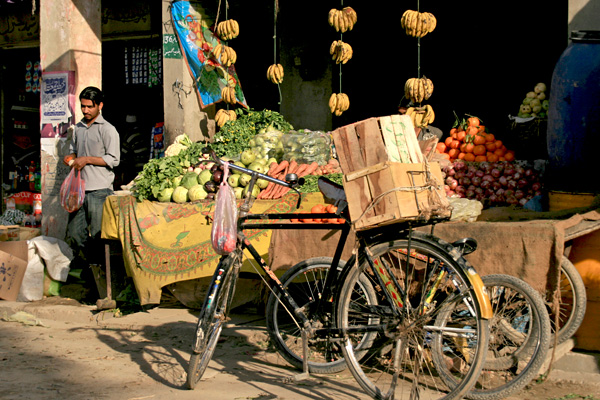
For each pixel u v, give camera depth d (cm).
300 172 564
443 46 904
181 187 564
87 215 601
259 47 910
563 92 440
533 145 547
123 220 561
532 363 321
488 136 553
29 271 636
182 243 535
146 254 543
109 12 988
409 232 328
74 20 745
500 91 877
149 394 357
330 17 605
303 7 891
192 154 610
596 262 388
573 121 435
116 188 1012
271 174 551
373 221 318
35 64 1127
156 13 953
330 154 627
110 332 519
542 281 353
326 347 373
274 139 624
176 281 532
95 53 770
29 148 1161
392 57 932
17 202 1127
